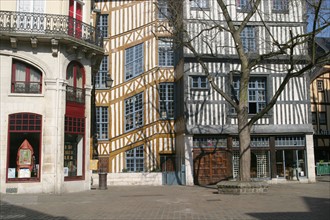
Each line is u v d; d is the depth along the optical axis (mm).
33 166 13273
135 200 10984
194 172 17953
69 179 13867
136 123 21047
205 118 18062
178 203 10117
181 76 18984
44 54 13688
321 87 26234
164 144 20641
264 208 8945
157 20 21438
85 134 14680
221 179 18000
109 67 21562
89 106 14984
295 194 12539
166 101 21016
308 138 18812
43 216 7887
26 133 13352
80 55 14492
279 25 19188
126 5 21984
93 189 15430
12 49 13391
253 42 19016
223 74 18484
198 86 18250
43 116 13438
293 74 12430
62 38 13477
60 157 13375
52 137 13367
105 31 21969
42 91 13617
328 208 8930
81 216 7820
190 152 17812
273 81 18812
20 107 13297
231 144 18250
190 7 18609
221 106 18219
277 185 17078
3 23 13375
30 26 13594
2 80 13219
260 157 18750
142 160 20750
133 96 21250
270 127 18516
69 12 14812
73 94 14305
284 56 18781
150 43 21406
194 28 18438
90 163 14883
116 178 18266
